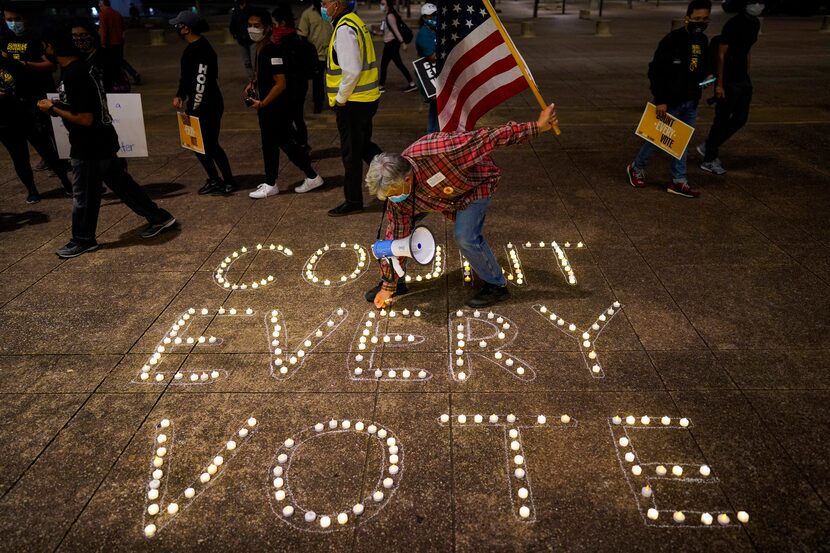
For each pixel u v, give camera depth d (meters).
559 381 3.70
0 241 5.91
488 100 4.24
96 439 3.35
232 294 4.85
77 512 2.91
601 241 5.55
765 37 19.14
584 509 2.84
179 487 3.04
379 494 2.91
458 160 3.66
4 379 3.85
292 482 3.04
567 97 11.39
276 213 6.45
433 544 2.69
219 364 3.97
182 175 7.81
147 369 3.92
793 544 2.63
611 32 22.53
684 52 5.99
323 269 5.21
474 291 4.79
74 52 4.98
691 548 2.63
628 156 8.00
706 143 7.20
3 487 3.05
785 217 5.92
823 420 3.30
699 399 3.50
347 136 5.91
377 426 3.39
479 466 3.10
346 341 4.18
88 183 5.35
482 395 3.61
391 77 14.41
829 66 13.67
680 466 3.05
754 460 3.07
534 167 7.66
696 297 4.56
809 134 8.62
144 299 4.80
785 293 4.57
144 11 38.06
